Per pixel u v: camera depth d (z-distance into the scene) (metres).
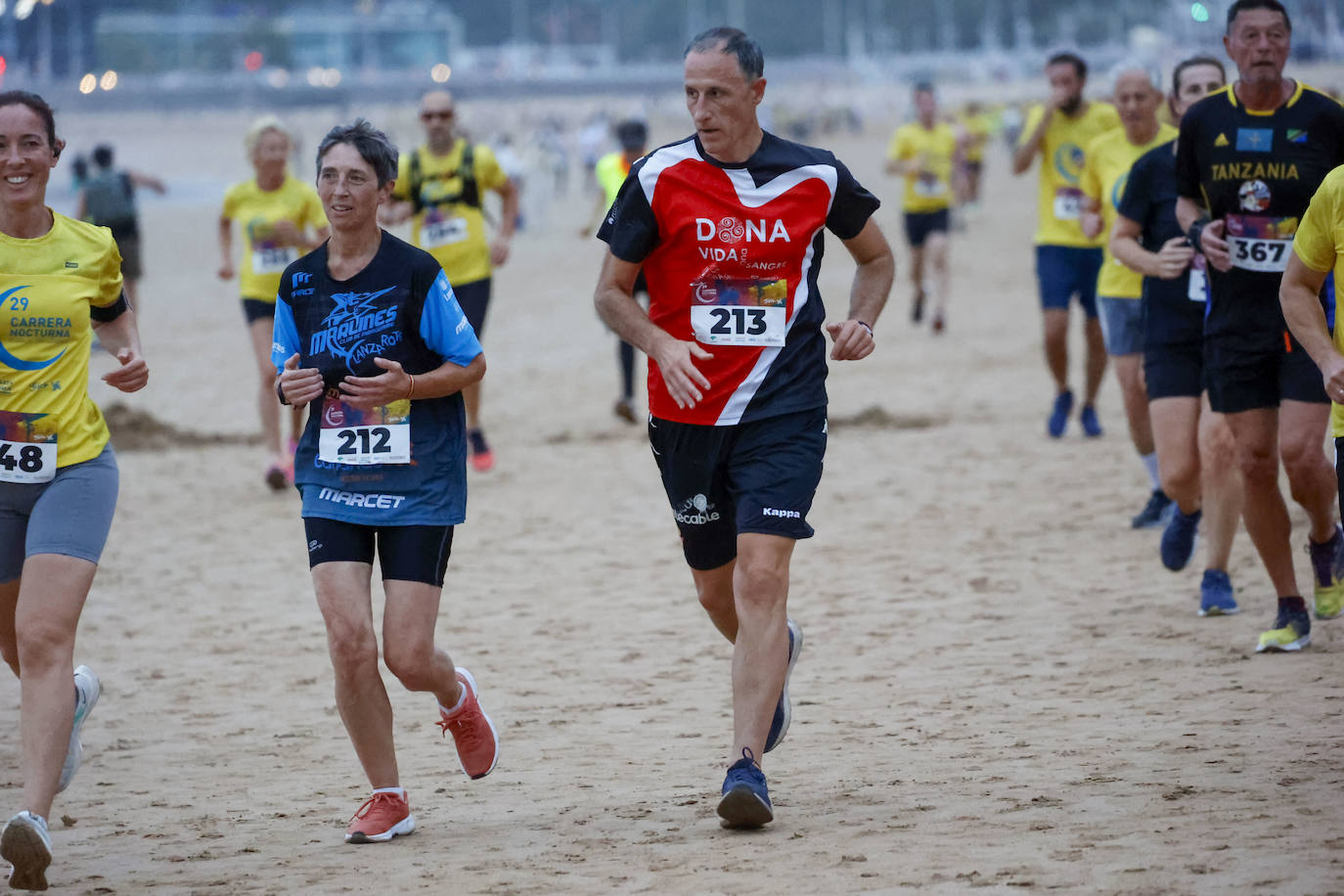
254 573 29.09
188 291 89.44
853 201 15.44
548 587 27.28
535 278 90.81
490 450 41.19
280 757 18.53
